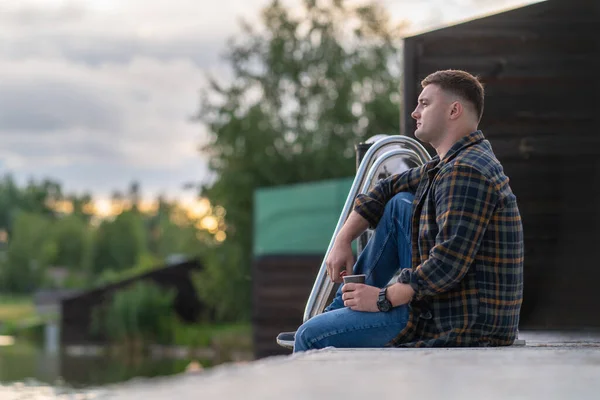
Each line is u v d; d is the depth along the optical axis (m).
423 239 3.64
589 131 7.88
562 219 7.92
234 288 42.25
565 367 2.69
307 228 20.94
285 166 41.78
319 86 43.44
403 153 4.47
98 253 137.88
